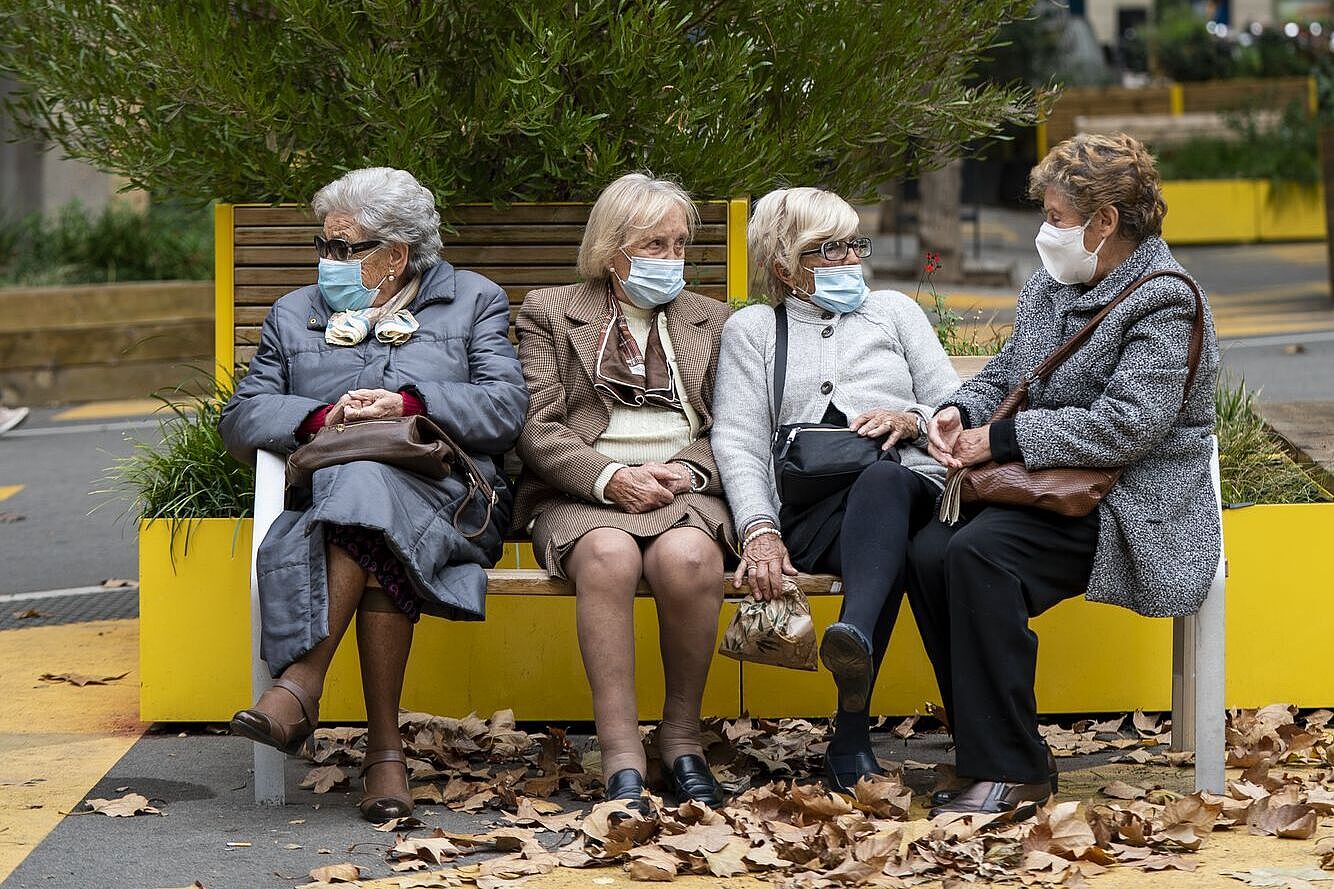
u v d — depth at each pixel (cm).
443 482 598
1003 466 575
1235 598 680
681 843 529
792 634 577
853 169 856
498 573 602
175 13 735
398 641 581
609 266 634
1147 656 682
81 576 983
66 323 1742
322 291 639
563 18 763
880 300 652
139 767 637
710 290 788
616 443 629
